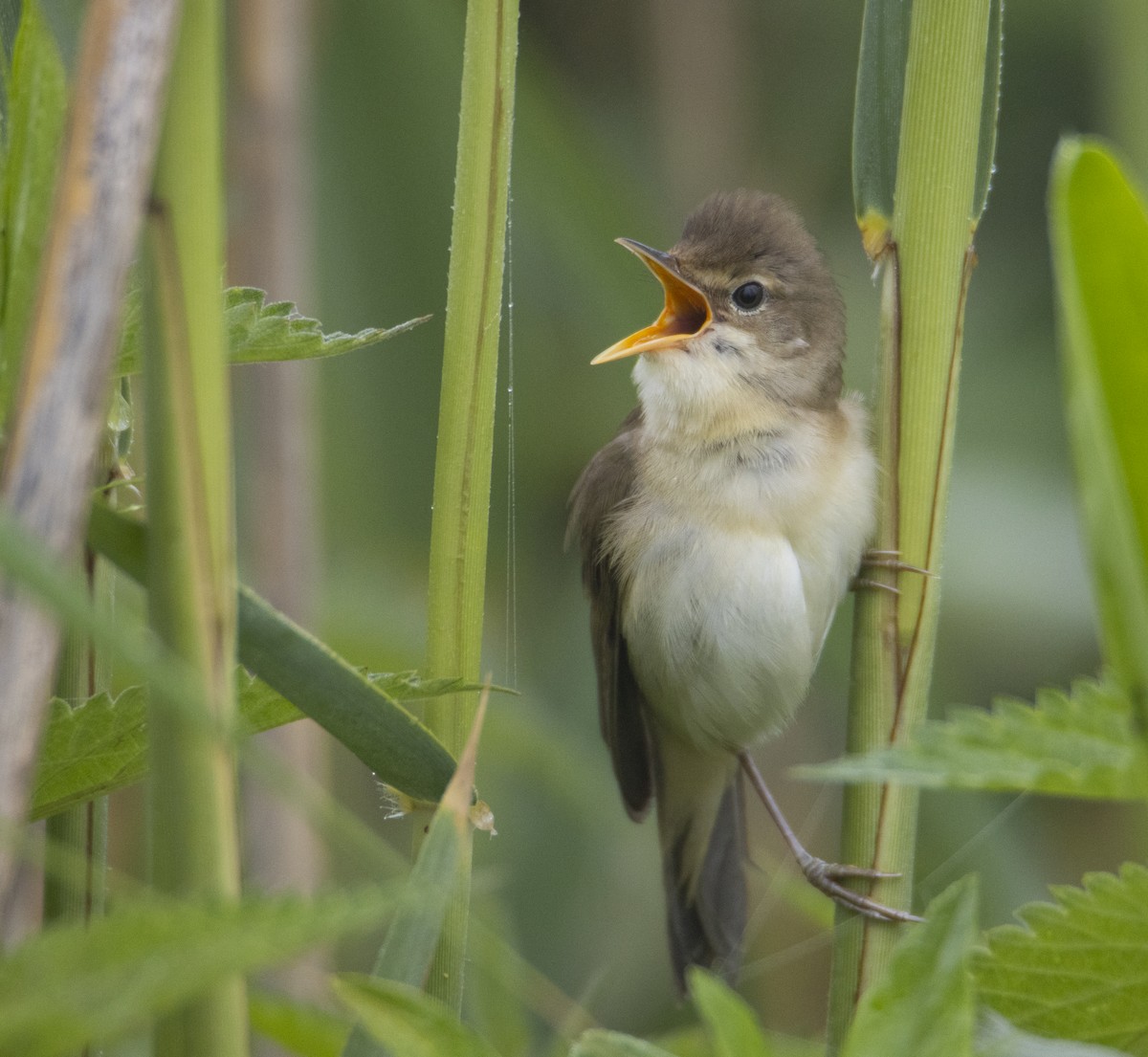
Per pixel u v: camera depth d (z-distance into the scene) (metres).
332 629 7.18
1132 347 2.05
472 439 3.33
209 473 2.25
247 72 6.82
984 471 8.61
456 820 2.73
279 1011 3.22
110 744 2.91
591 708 8.57
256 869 6.30
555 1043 4.05
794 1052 4.04
